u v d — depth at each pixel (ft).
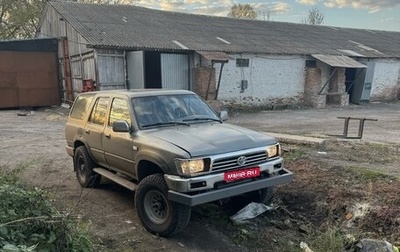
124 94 19.07
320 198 19.79
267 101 71.26
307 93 75.46
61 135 40.70
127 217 18.06
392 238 16.03
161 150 15.38
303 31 94.84
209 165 14.85
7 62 68.03
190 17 82.69
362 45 91.35
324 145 29.43
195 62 62.44
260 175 16.53
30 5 97.91
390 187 18.97
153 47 56.18
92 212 18.60
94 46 52.54
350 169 22.17
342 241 16.14
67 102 70.85
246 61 67.46
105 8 73.31
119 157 18.26
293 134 36.83
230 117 57.88
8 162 28.17
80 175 22.93
